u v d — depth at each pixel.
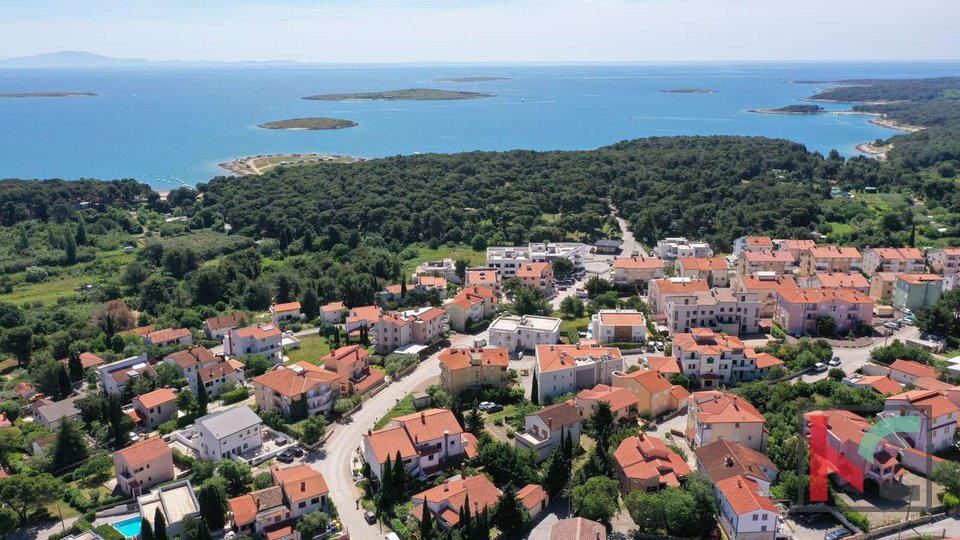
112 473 158.88
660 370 194.50
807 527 128.25
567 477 143.00
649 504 129.25
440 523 132.75
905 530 123.94
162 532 125.12
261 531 134.38
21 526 139.38
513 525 131.25
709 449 144.62
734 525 125.88
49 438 167.38
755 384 179.62
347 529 136.12
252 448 165.88
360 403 189.50
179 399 186.38
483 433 166.62
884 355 197.50
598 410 164.62
